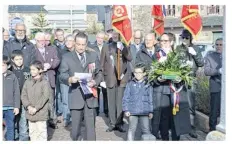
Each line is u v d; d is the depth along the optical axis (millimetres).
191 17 6551
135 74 6043
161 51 6285
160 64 5961
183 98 5906
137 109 6000
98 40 8844
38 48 7824
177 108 5832
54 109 8000
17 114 6426
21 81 6598
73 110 5832
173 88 5859
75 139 5918
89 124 5863
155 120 6059
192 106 7148
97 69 5965
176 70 5863
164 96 5996
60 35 8836
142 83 6035
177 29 22734
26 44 7344
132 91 6043
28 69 6805
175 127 5859
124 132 7496
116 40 7535
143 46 7043
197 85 8203
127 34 7051
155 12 8805
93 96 5840
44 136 6180
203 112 7984
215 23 22859
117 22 7043
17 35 7297
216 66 6785
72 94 5824
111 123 7555
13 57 6551
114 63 7453
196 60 6664
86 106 5848
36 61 6309
